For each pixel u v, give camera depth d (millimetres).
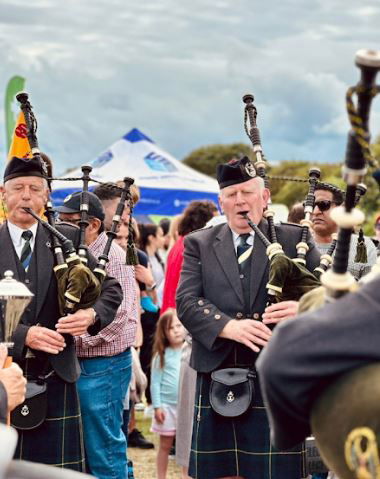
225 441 4672
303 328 2131
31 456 4590
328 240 5781
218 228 4863
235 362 4648
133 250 4977
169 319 6578
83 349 5133
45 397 4547
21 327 4461
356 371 2125
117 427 5270
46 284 4578
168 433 6410
